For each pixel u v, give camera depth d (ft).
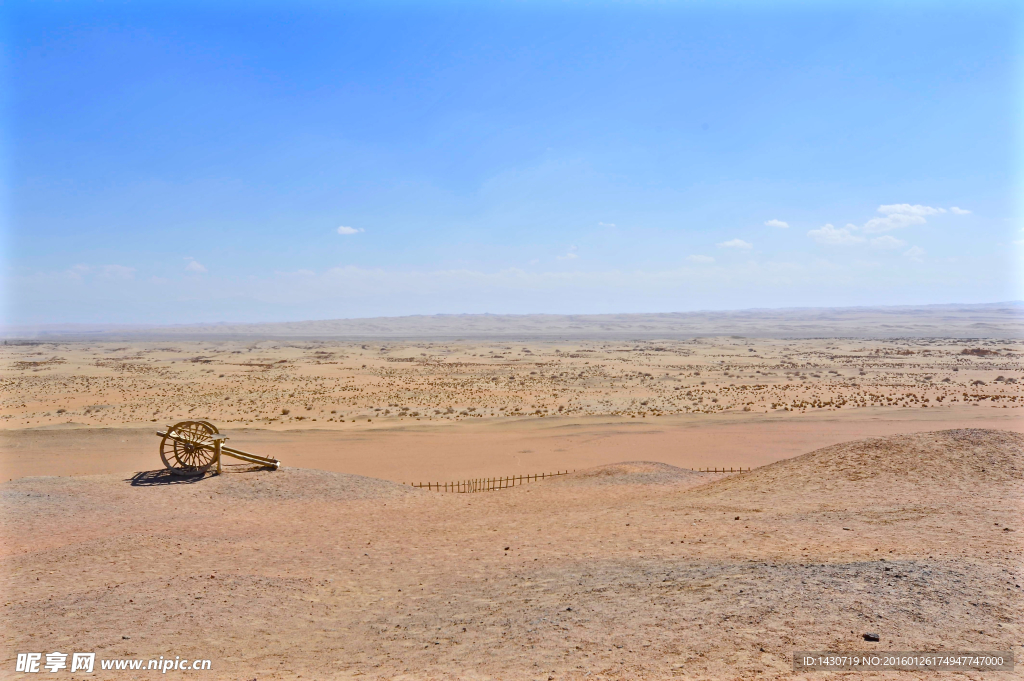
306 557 71.26
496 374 407.85
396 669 38.73
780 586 45.19
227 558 69.77
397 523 90.43
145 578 60.80
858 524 66.18
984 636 36.01
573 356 582.76
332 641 45.91
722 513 79.46
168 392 307.99
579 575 56.08
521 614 47.24
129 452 156.46
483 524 87.76
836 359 505.25
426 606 52.95
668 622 41.37
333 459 155.22
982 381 328.08
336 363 504.84
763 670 33.45
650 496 101.09
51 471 136.87
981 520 63.00
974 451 87.56
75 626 47.52
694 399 273.75
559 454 160.97
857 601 41.42
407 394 299.99
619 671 34.94
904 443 94.22
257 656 42.75
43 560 66.03
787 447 163.94
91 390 315.58
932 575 45.21
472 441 177.17
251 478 110.52
